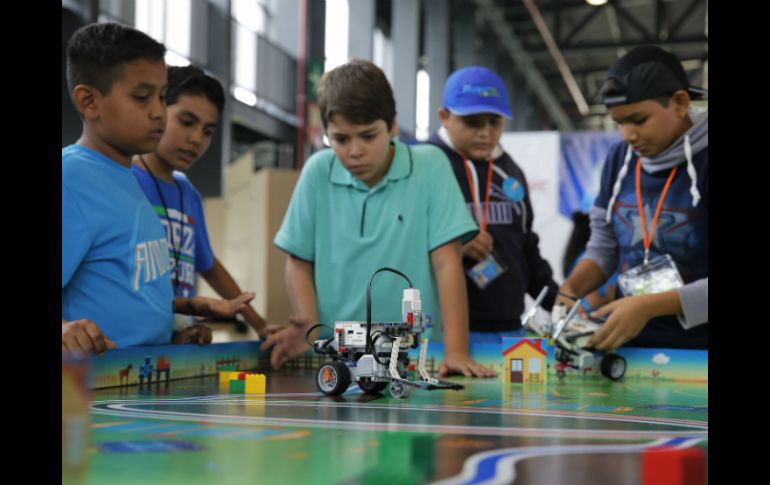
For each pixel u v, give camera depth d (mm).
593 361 2404
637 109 2756
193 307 2441
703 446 1103
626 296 2846
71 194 1909
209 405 1587
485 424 1318
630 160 2994
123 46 1994
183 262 2695
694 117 2779
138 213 2088
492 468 928
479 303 3256
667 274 2770
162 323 2145
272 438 1137
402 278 2559
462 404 1655
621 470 929
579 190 4703
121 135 2031
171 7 6820
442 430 1237
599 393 1946
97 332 1804
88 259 1979
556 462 972
